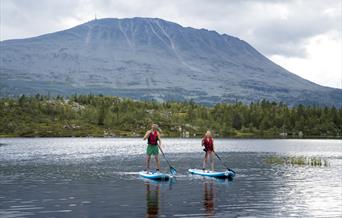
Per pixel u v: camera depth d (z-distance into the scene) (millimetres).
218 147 119062
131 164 54719
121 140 172375
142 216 22516
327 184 35625
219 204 25953
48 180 37156
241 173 44906
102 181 36562
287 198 28234
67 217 22203
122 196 28766
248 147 119125
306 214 23203
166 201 26875
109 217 22234
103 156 71250
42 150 91750
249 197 28641
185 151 91062
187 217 22344
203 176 41312
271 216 22672
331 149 108875
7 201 26625
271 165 55781
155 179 38125
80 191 30781
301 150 102688
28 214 22875
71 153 80250
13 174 41969
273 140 192125
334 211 24000
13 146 113062
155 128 40344
